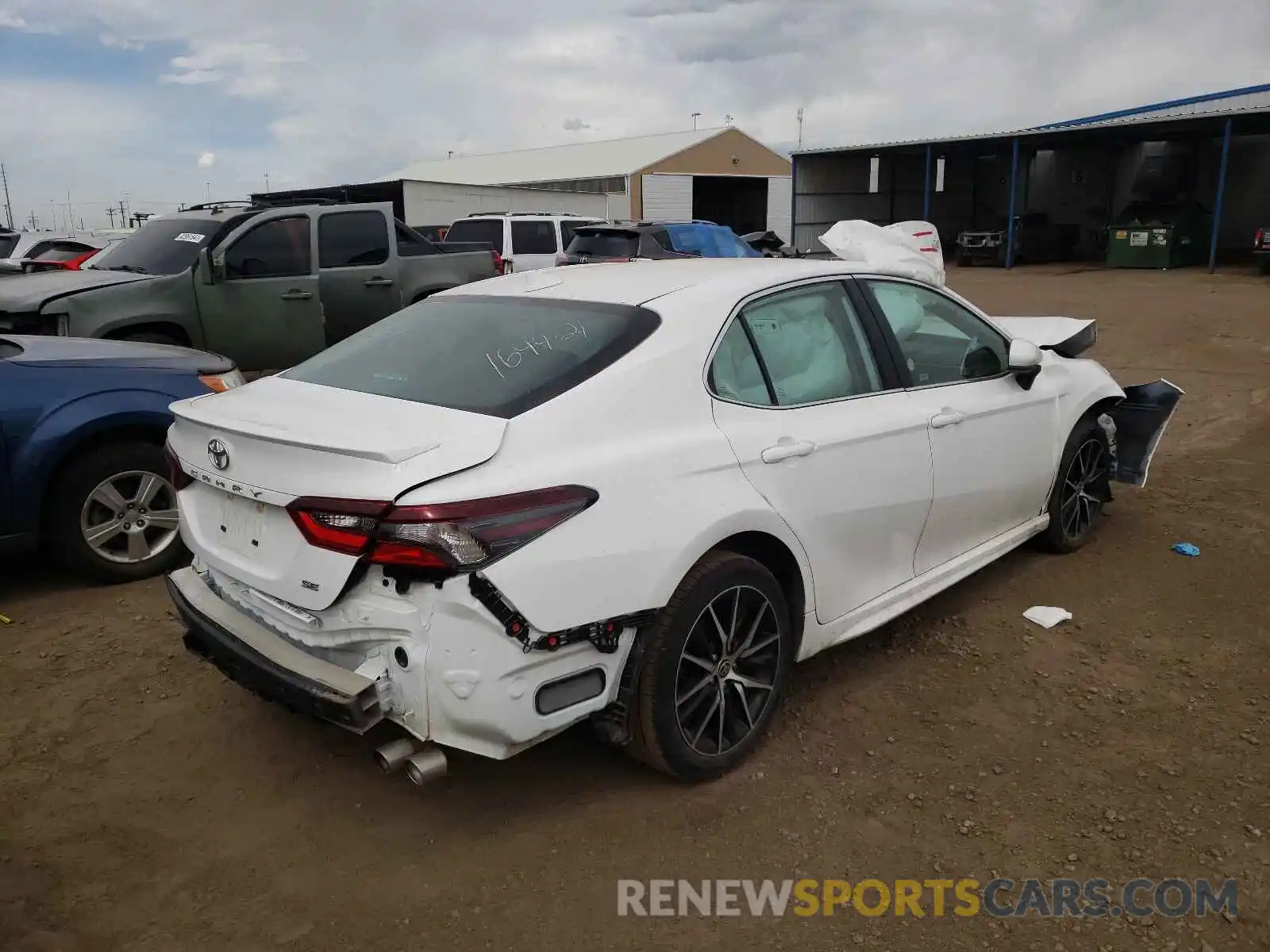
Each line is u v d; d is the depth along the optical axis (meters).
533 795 3.20
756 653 3.30
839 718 3.65
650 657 2.95
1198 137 31.95
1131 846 2.91
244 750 3.49
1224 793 3.14
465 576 2.55
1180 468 6.89
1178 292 19.69
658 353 3.11
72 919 2.67
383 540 2.55
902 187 38.25
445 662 2.58
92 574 4.89
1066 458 4.96
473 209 29.72
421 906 2.72
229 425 2.92
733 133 47.09
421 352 3.38
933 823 3.04
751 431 3.26
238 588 3.10
